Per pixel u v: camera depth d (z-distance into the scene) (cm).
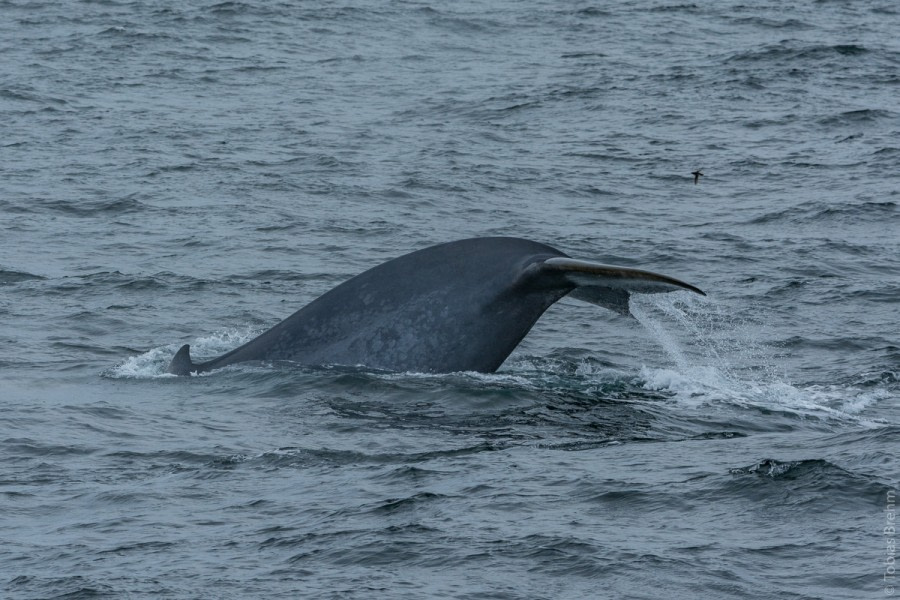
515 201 11206
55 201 10788
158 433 4959
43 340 6769
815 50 18762
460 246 5516
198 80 17425
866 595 3175
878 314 7712
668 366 6500
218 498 4116
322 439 4809
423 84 17438
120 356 6481
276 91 16862
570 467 4322
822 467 4081
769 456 4394
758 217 10606
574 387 5634
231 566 3484
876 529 3594
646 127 14500
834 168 12450
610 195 11481
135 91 16525
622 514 3819
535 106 15712
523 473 4253
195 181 11706
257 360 5647
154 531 3800
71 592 3322
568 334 7112
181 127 14362
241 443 4797
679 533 3641
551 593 3266
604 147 13525
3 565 3550
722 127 14450
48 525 3903
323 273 8688
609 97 16150
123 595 3297
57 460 4631
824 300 8062
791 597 3194
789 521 3697
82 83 16875
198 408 5262
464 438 4797
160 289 8038
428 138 14000
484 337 5362
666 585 3291
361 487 4159
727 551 3481
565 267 5112
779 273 8812
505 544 3578
